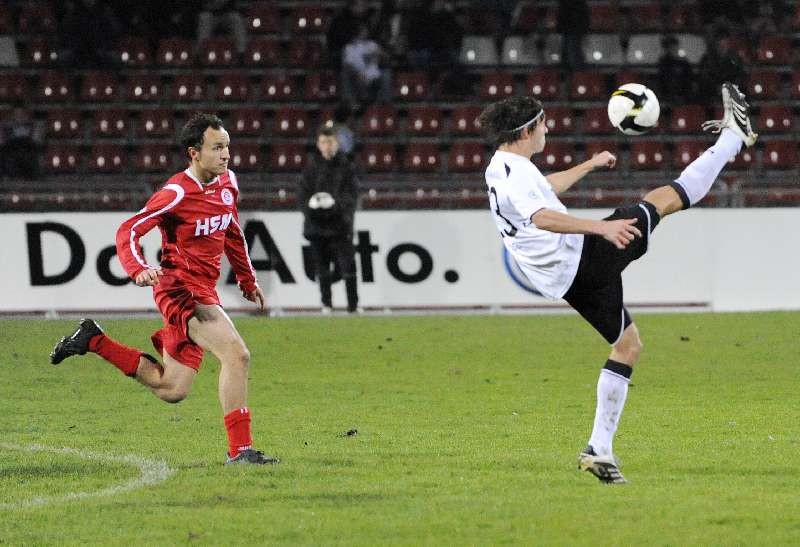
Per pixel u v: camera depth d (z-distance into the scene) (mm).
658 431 32156
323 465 27438
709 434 31578
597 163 26391
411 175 77688
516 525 21297
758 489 24344
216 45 84938
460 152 78438
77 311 63281
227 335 27312
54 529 21594
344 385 41906
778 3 86438
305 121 81125
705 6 85812
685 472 26344
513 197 23625
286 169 78875
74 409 37281
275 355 49281
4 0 86625
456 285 63844
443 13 82625
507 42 85875
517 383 41938
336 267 63156
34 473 26953
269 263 63438
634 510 22344
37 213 63219
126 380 43594
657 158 78625
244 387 27453
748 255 64062
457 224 63719
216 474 26469
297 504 23250
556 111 81312
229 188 27656
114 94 82625
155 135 80875
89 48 82875
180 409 37281
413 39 82812
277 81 83500
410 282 63719
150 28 85000
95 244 63312
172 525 21703
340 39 82438
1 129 77438
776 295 64125
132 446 30562
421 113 81062
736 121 25094
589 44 86062
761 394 39031
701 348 50219
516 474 26188
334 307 63312
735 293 63969
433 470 26750
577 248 24016
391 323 59062
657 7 87125
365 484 25156
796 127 82562
